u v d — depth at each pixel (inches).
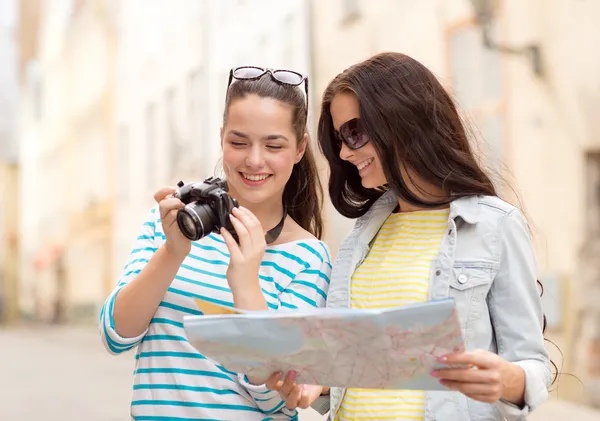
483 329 93.7
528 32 331.3
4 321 1400.1
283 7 499.2
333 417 101.3
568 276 315.6
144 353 103.3
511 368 84.2
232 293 96.3
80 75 1064.2
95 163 993.5
